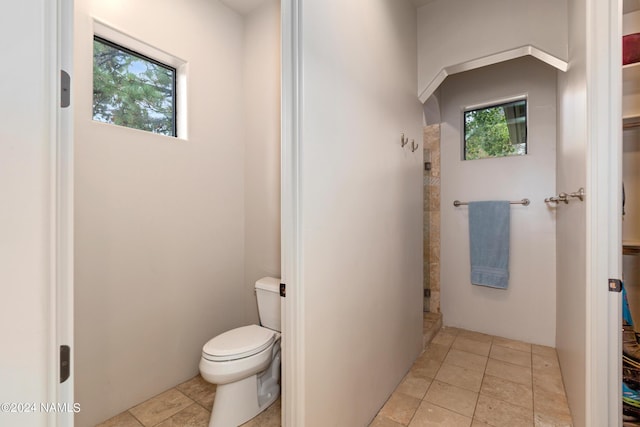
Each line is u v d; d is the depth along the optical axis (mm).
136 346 1747
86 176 1543
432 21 2150
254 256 2314
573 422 1566
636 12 1693
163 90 1965
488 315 2773
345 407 1415
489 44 1928
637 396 1299
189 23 1997
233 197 2311
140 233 1764
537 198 2527
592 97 1128
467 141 2938
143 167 1775
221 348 1594
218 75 2186
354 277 1489
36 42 468
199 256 2080
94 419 1573
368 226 1617
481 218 2721
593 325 1129
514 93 2621
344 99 1396
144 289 1783
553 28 1740
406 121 2072
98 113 1654
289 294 1160
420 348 2404
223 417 1565
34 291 466
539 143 2516
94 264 1574
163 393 1867
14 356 446
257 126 2283
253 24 2295
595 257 1124
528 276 2578
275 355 1861
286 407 1177
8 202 442
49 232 483
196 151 2053
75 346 1532
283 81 1159
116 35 1666
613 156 1091
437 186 3008
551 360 2270
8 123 440
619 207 1088
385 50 1774
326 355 1283
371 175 1645
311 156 1188
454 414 1694
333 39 1312
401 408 1753
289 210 1153
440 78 2164
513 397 1839
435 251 3029
